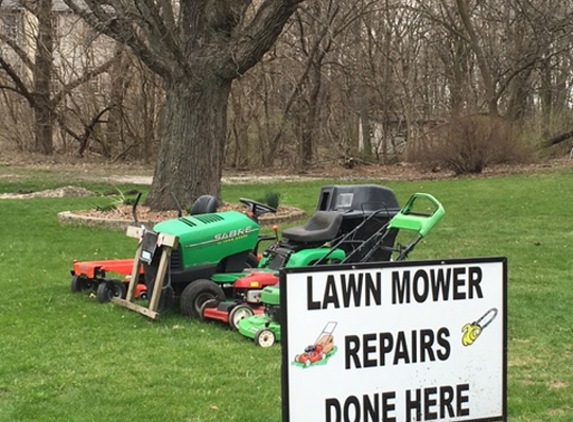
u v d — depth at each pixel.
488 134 29.44
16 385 6.08
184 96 17.06
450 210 18.77
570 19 34.12
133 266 8.80
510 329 7.87
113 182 27.83
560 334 7.68
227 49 16.97
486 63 36.28
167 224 8.65
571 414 5.52
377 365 3.96
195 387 6.01
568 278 10.54
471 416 4.14
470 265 4.12
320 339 3.87
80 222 16.36
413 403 4.04
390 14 40.22
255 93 37.50
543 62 38.41
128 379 6.21
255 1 31.61
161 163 17.38
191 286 8.20
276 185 27.33
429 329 4.06
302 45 35.06
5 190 25.12
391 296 3.99
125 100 39.41
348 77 39.50
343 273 3.90
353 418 3.92
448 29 36.97
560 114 39.12
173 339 7.39
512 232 15.05
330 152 40.19
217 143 17.47
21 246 13.73
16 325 7.98
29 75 41.44
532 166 31.36
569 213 17.62
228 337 7.50
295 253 8.31
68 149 42.22
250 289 8.19
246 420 5.32
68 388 6.01
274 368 6.46
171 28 17.78
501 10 46.19
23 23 38.16
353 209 8.68
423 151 31.02
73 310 8.65
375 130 46.00
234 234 8.60
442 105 43.44
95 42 37.84
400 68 42.28
